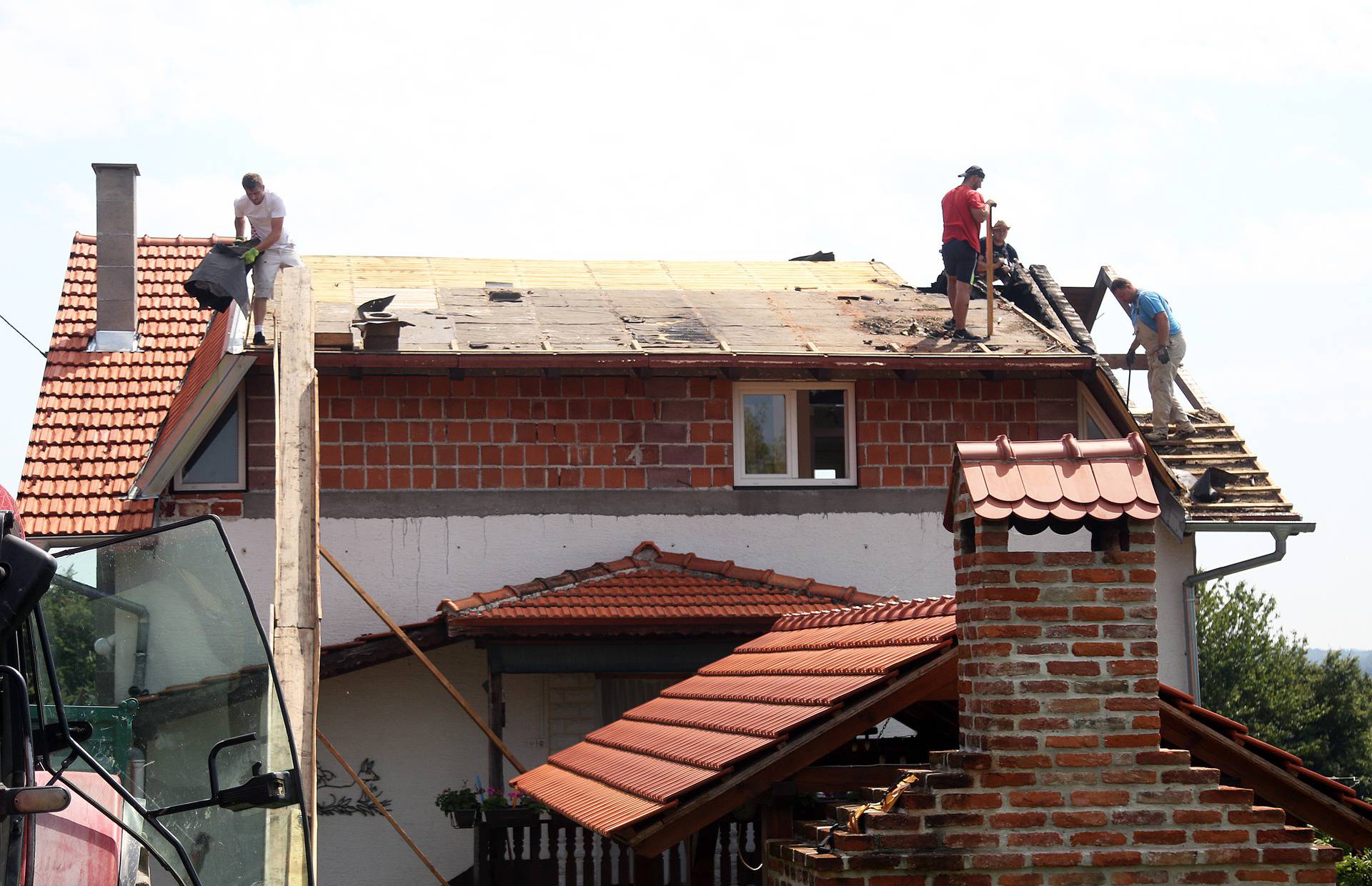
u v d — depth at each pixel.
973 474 7.35
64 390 17.25
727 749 8.37
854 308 18.36
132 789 5.02
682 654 14.42
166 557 5.23
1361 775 45.81
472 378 15.84
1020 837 7.09
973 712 7.38
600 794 9.09
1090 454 7.46
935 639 8.12
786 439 16.62
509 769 14.86
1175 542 16.23
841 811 7.77
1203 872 7.21
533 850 12.02
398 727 15.10
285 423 11.54
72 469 16.02
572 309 17.52
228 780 4.98
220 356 15.05
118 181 18.52
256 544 15.28
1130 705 7.25
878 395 16.59
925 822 7.06
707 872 9.73
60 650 5.14
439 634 14.45
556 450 15.92
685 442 16.19
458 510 15.65
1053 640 7.25
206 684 5.11
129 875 5.58
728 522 16.17
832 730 8.09
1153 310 16.86
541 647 14.27
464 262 19.95
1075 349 16.73
